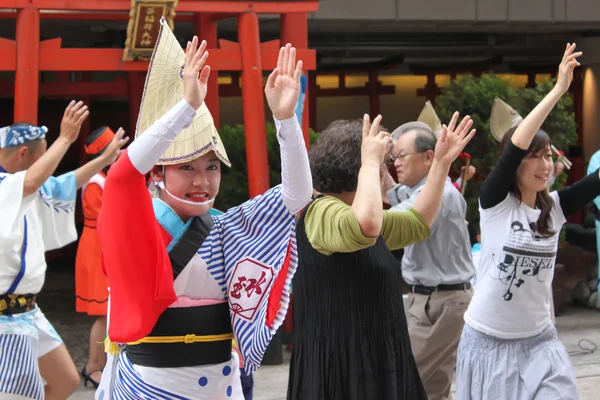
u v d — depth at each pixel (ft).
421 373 20.98
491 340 17.08
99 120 57.47
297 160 11.56
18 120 26.99
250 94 29.99
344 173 14.49
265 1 29.78
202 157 11.76
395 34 60.90
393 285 14.48
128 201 10.68
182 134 11.57
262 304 11.89
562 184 38.45
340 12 48.80
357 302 14.11
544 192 17.06
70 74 50.83
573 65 16.24
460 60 66.54
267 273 11.85
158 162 11.65
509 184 16.71
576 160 65.82
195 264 11.83
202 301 11.95
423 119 30.83
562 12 52.44
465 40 62.59
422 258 20.83
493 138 36.60
